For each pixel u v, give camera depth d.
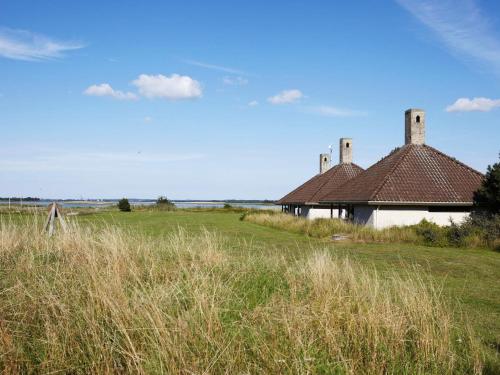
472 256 17.67
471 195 27.02
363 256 16.81
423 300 6.91
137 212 56.00
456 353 6.13
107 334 5.47
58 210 15.31
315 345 5.68
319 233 25.64
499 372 5.72
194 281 7.08
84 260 8.23
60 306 5.97
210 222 37.31
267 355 5.36
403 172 28.12
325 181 41.66
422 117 30.67
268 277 8.42
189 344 5.39
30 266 8.13
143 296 6.27
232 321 6.10
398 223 26.75
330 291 7.12
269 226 35.22
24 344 5.63
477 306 9.39
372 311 6.40
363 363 5.60
